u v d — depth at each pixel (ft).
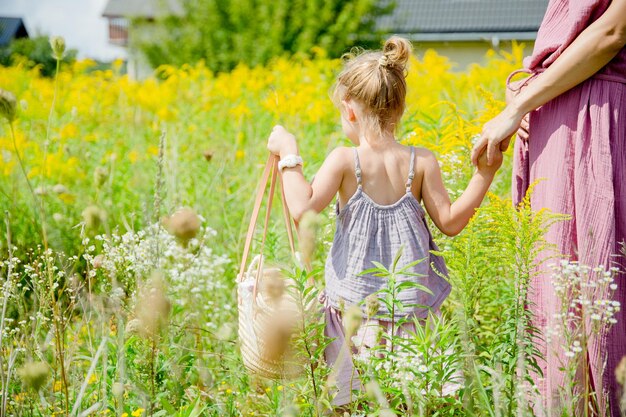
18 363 8.45
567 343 7.06
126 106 26.40
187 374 8.44
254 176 17.03
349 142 15.39
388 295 7.86
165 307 6.00
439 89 24.07
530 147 8.57
